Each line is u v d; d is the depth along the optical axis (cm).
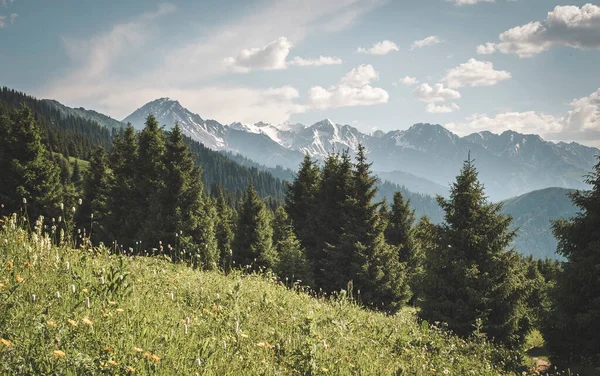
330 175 3569
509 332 2081
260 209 3756
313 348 576
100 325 425
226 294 788
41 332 356
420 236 2516
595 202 1934
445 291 2214
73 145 15888
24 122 3164
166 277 799
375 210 3084
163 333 473
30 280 494
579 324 1755
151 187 3422
